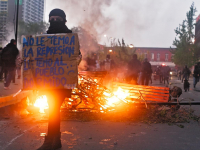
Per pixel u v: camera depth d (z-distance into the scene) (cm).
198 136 408
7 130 427
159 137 399
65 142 364
